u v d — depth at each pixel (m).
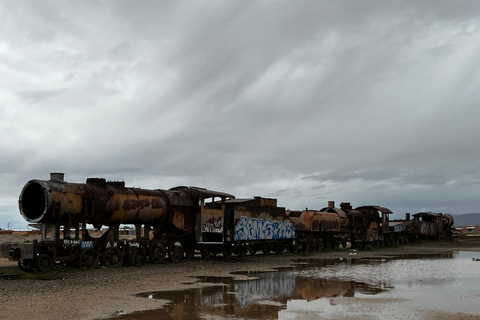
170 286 17.38
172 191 28.92
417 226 63.94
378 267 26.80
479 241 67.38
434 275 22.56
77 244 21.75
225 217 32.66
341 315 12.36
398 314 12.57
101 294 15.07
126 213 24.44
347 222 48.41
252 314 12.38
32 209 21.17
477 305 14.16
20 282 17.34
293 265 27.80
